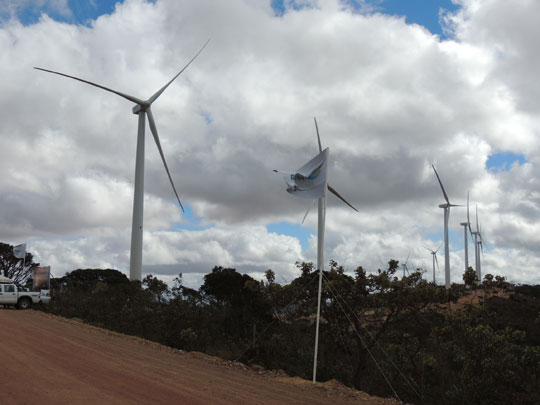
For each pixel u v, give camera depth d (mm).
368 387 21781
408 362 21688
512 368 15555
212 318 32750
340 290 22516
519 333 16625
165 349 20344
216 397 10578
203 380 12789
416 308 22797
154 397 10047
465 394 16125
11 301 41688
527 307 32469
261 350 24219
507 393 15602
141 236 58469
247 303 33688
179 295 35500
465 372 16422
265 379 14781
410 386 20031
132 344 20656
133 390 10578
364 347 21375
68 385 10641
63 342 18500
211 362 17625
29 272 88938
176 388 11188
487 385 15586
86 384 10875
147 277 41250
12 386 10242
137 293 39469
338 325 22391
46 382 10820
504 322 28938
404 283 22109
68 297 43062
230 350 27000
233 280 44750
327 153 18234
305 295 23844
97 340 20562
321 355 22250
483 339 16359
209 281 45000
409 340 22281
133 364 14406
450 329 18406
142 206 59125
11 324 24656
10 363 12953
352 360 23516
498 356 15984
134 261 57594
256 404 10305
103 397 9711
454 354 18297
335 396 12773
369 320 23281
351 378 21797
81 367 13078
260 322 30516
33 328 23375
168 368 14344
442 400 18266
